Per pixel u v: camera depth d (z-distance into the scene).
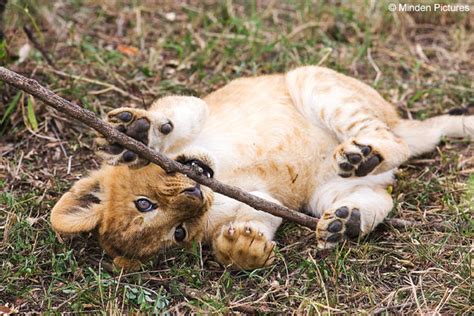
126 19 11.80
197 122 7.46
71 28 11.05
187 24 11.70
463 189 8.07
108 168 7.30
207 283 6.89
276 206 7.02
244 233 6.90
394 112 8.92
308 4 11.87
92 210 7.10
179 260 7.25
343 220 7.14
